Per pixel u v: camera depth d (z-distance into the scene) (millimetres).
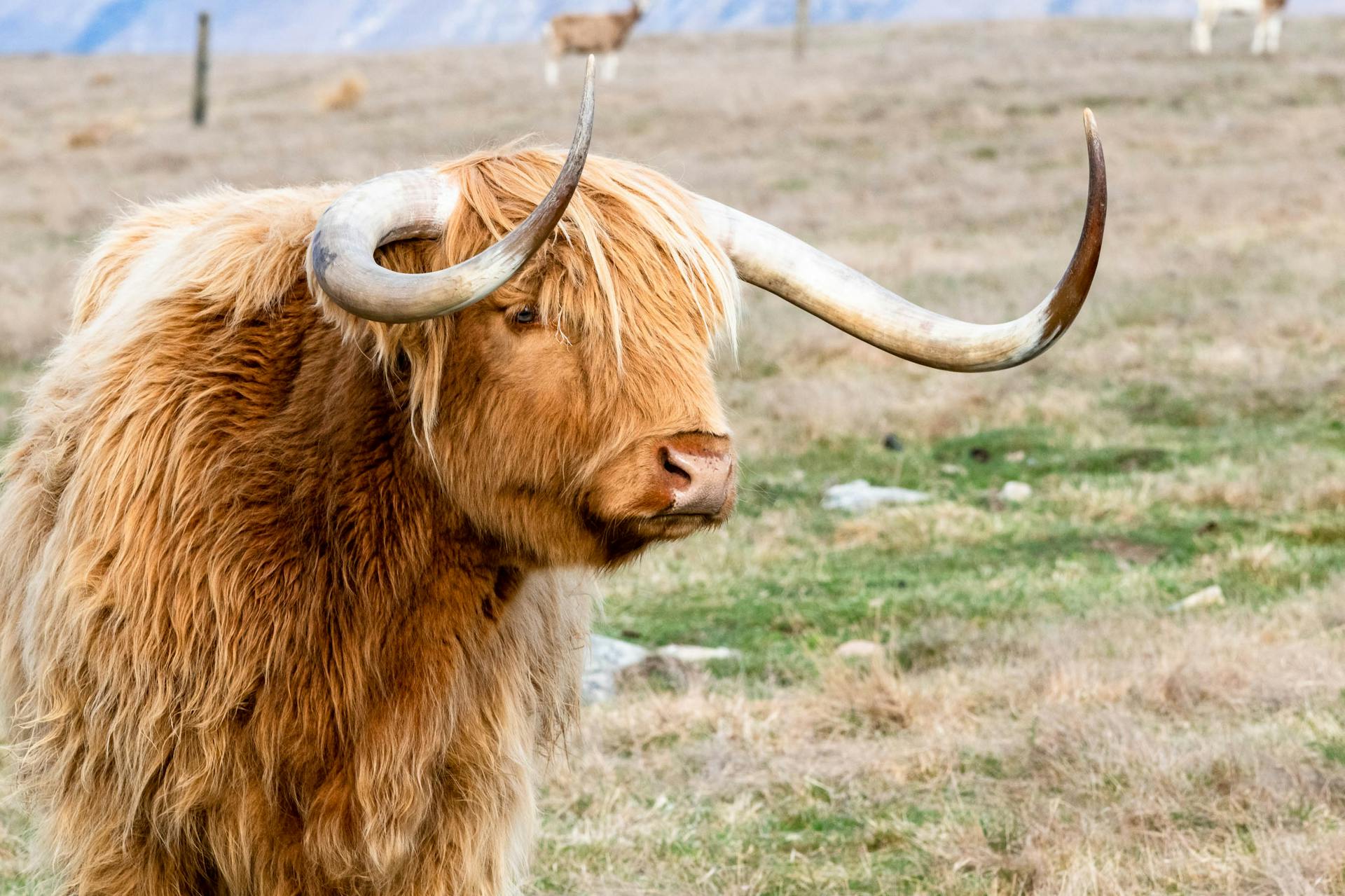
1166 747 9906
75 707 5977
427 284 4719
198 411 5863
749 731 11078
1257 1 74062
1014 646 12812
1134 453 20531
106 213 47469
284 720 5734
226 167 55406
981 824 9281
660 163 52906
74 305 7715
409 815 5824
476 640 5969
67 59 110250
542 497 5496
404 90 76938
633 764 10688
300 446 5805
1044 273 33281
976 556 16391
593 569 6023
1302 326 27281
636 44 100562
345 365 5766
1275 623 12867
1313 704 10844
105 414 6055
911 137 57062
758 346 28406
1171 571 15359
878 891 8578
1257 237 37062
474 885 6219
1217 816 9047
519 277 5340
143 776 5789
